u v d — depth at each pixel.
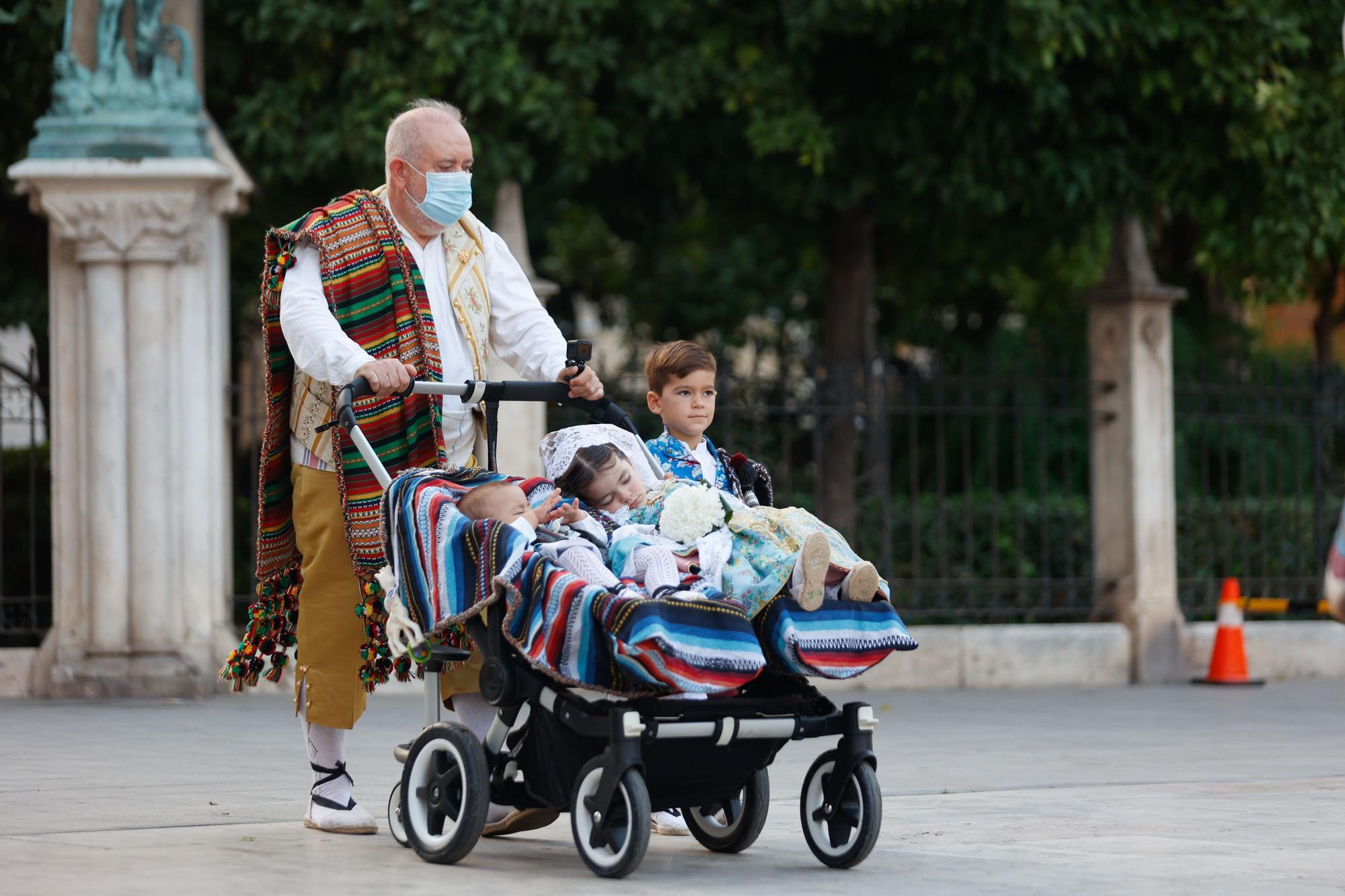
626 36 30.23
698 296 48.25
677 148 32.78
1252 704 26.73
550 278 49.91
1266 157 28.97
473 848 11.97
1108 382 31.03
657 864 11.97
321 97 28.33
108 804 14.60
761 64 29.78
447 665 12.43
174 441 25.34
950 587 31.11
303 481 13.48
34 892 10.19
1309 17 29.38
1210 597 31.94
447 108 13.65
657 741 11.15
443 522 11.75
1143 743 21.08
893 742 21.05
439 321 13.59
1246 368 37.81
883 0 27.31
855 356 33.94
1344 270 43.59
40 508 29.64
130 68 25.72
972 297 50.41
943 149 31.16
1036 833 13.47
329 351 12.62
